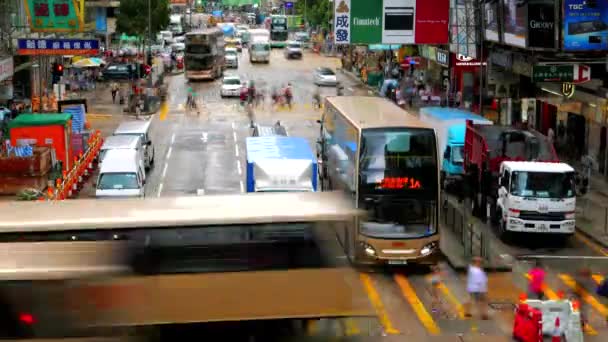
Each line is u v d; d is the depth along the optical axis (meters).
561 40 38.03
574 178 31.41
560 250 30.80
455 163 39.59
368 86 82.50
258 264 17.78
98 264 17.28
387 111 31.48
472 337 22.33
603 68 41.22
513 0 40.38
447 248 30.33
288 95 69.12
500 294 25.91
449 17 46.94
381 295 25.89
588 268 27.92
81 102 51.34
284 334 18.05
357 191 27.36
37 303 17.08
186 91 78.69
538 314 21.59
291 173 30.78
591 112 42.38
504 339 22.20
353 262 24.92
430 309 24.58
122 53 98.44
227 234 17.73
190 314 17.58
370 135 27.36
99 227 17.38
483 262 27.70
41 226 17.20
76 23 50.25
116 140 41.25
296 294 17.88
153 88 72.88
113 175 35.44
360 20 46.59
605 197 37.94
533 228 31.11
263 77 89.25
